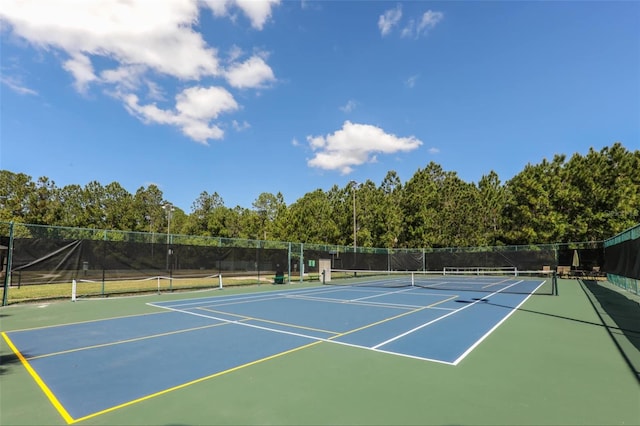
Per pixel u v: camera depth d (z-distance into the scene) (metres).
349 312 12.31
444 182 49.97
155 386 5.35
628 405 4.65
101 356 6.95
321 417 4.29
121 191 68.19
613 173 32.12
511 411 4.46
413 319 10.94
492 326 9.87
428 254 35.03
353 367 6.23
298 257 28.02
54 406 4.67
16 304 14.45
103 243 16.89
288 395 4.97
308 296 17.48
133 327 9.73
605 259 24.55
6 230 18.64
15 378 5.75
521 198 34.94
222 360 6.66
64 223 50.34
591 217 31.41
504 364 6.41
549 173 34.66
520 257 31.20
